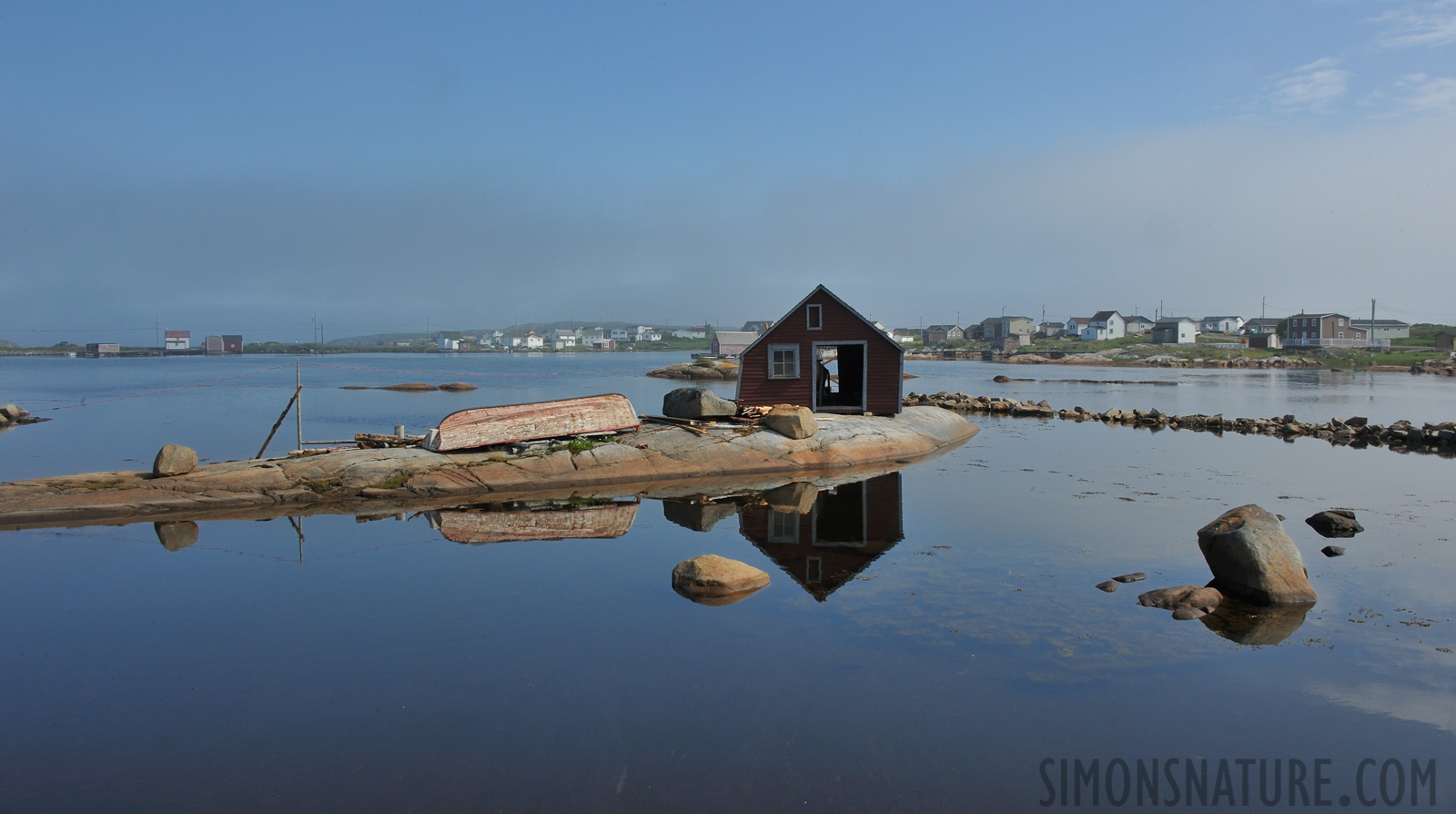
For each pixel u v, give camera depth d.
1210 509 16.95
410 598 10.94
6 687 8.16
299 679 8.33
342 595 11.10
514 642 9.31
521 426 21.00
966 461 24.58
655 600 10.80
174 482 17.28
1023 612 10.31
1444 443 28.92
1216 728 7.35
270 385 65.25
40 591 11.32
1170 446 28.16
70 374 89.25
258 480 17.77
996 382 70.62
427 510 17.17
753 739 7.06
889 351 27.47
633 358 171.25
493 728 7.28
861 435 24.38
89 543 14.16
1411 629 9.77
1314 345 111.38
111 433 31.97
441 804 6.12
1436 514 16.45
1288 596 10.61
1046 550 13.47
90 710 7.67
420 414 40.41
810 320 27.83
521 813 5.99
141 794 6.27
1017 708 7.69
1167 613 10.30
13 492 16.38
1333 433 31.97
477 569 12.35
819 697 7.89
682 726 7.31
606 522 15.87
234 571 12.31
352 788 6.34
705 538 14.42
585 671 8.48
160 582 11.73
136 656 8.95
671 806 6.07
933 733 7.21
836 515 16.39
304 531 15.09
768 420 23.64
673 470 20.86
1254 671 8.55
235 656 8.96
